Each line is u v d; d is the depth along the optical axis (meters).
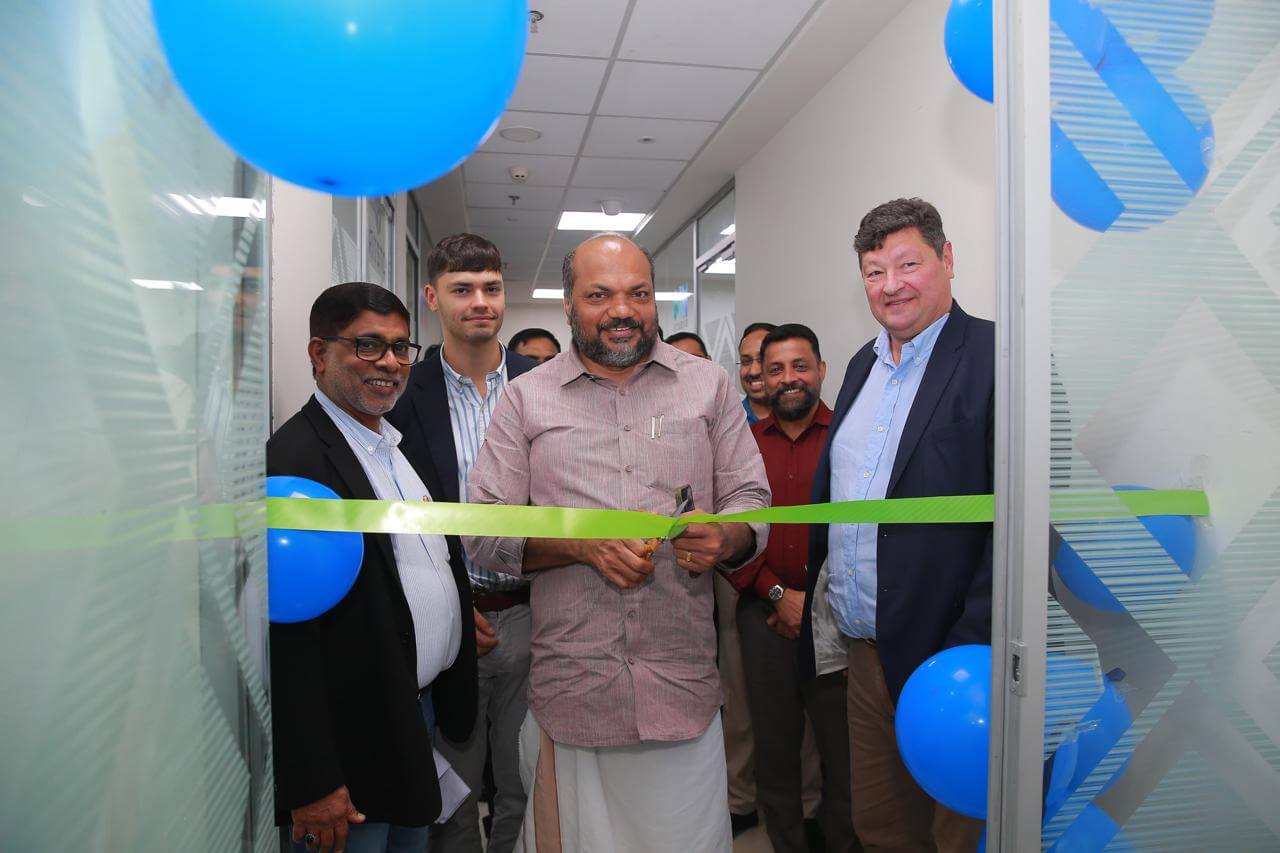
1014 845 0.96
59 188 0.65
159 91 0.80
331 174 0.68
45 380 0.64
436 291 2.00
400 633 1.32
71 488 0.67
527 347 3.29
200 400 0.89
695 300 6.05
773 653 2.07
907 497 1.42
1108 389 0.97
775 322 4.27
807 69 3.49
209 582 0.91
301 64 0.58
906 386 1.53
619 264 1.34
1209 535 1.01
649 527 1.26
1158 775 1.01
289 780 1.15
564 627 1.37
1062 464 0.96
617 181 5.16
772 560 2.06
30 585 0.62
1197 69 0.99
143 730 0.77
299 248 2.01
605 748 1.37
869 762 1.60
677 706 1.34
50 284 0.64
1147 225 0.98
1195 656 1.01
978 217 2.51
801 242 3.92
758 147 4.50
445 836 1.76
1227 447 1.01
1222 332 1.01
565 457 1.38
